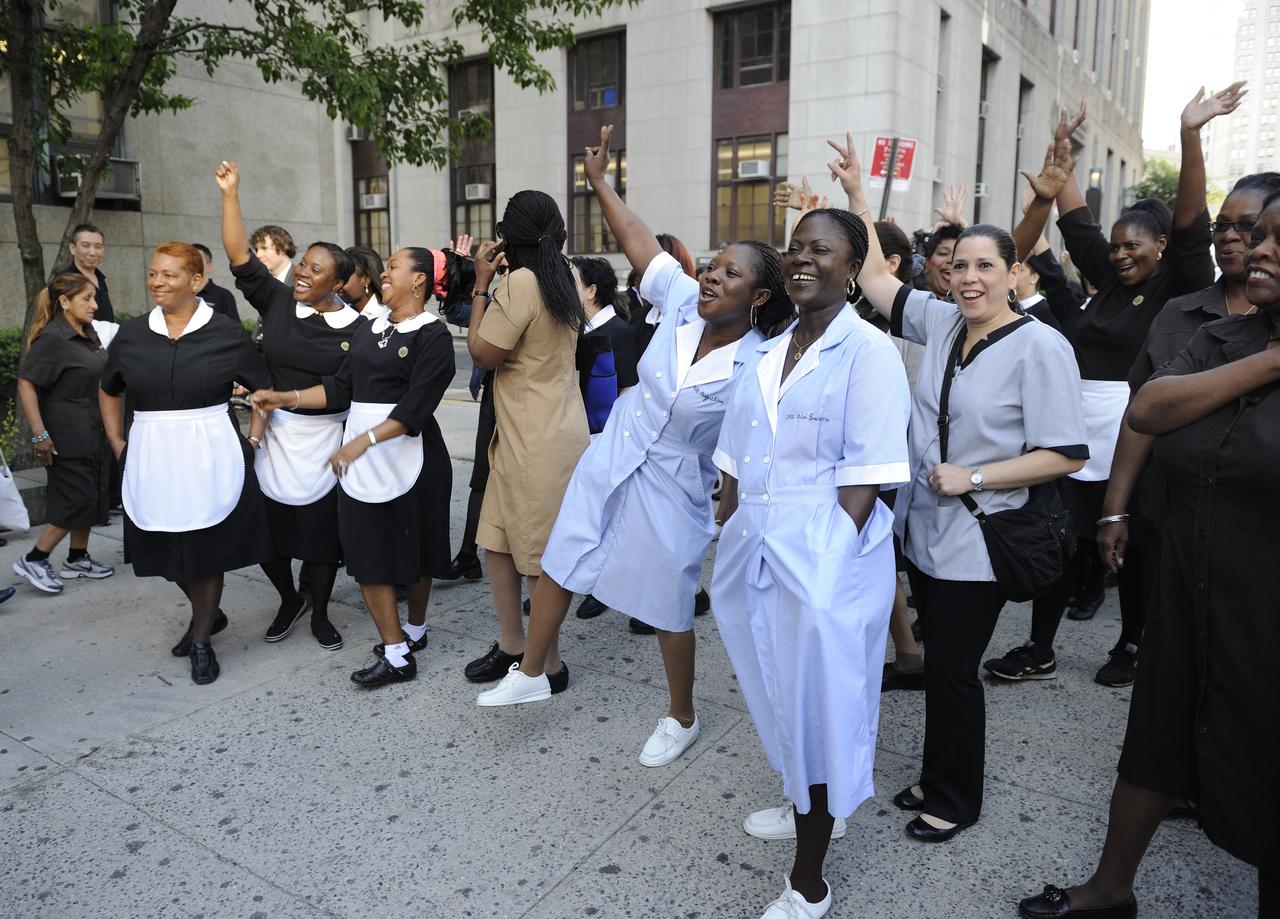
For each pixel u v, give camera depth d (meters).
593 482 3.04
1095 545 4.31
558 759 3.19
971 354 2.68
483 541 3.61
